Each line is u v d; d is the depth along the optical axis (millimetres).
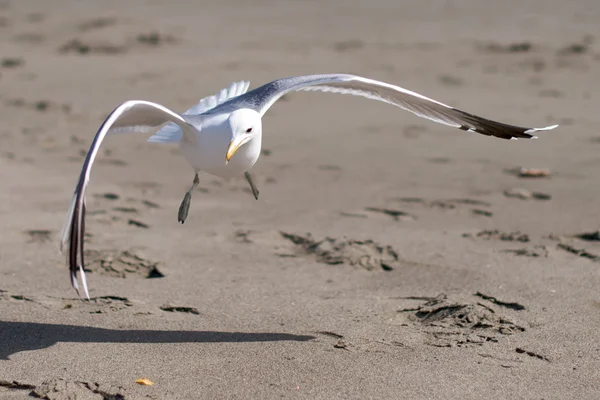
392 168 9867
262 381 4625
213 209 8273
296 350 5051
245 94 6035
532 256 6863
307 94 14438
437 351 5039
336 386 4562
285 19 22297
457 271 6523
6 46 18562
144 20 21562
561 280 6285
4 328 5336
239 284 6246
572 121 12070
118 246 7039
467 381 4629
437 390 4520
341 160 10227
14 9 23344
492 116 12227
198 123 5535
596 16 21531
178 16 22438
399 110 13281
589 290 6078
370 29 20578
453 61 16656
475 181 9312
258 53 17578
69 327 5379
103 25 20828
